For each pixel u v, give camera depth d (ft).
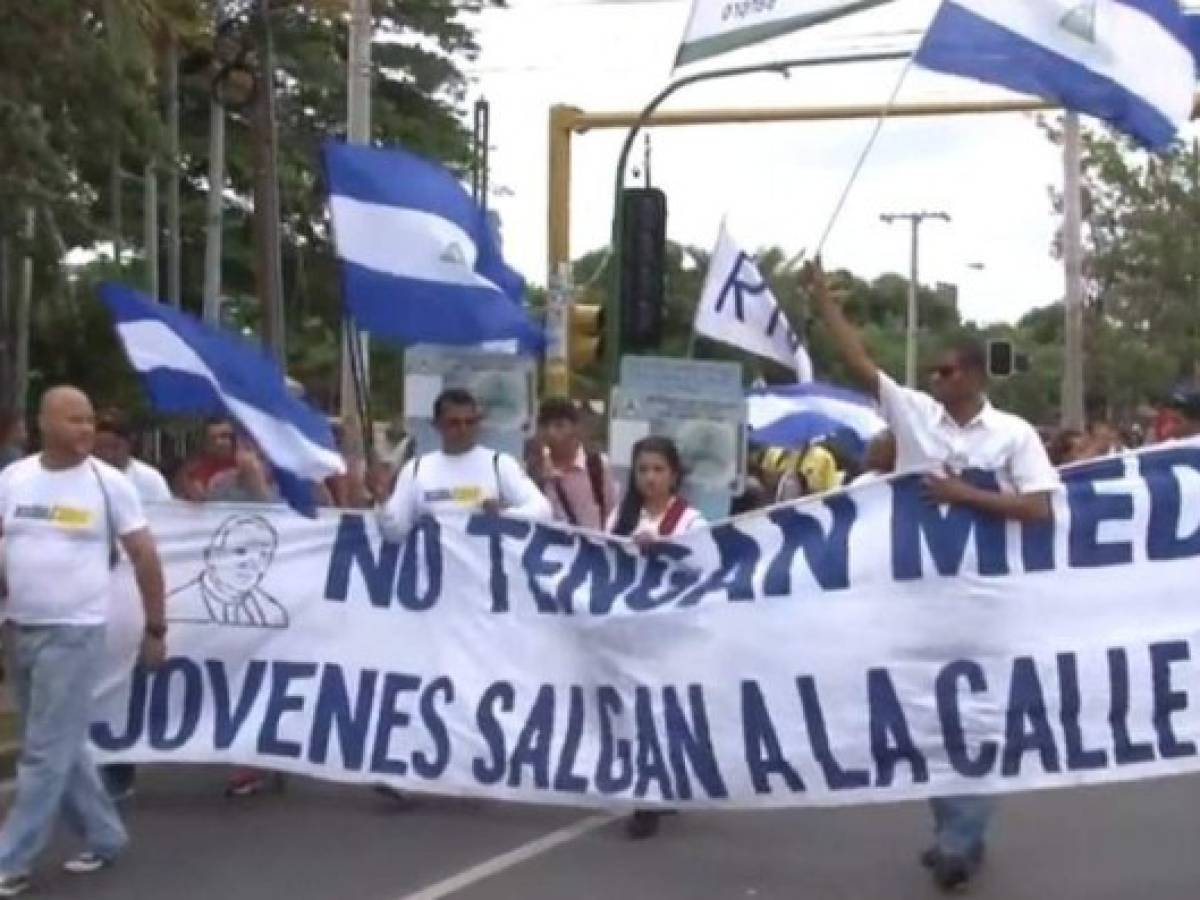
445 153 122.83
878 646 30.14
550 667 32.40
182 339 34.88
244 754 33.94
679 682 31.32
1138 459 29.40
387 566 33.65
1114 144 150.71
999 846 32.32
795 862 30.96
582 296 79.20
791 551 30.71
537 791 32.22
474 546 33.06
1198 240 151.64
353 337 52.01
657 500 33.40
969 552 29.73
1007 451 29.48
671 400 49.93
